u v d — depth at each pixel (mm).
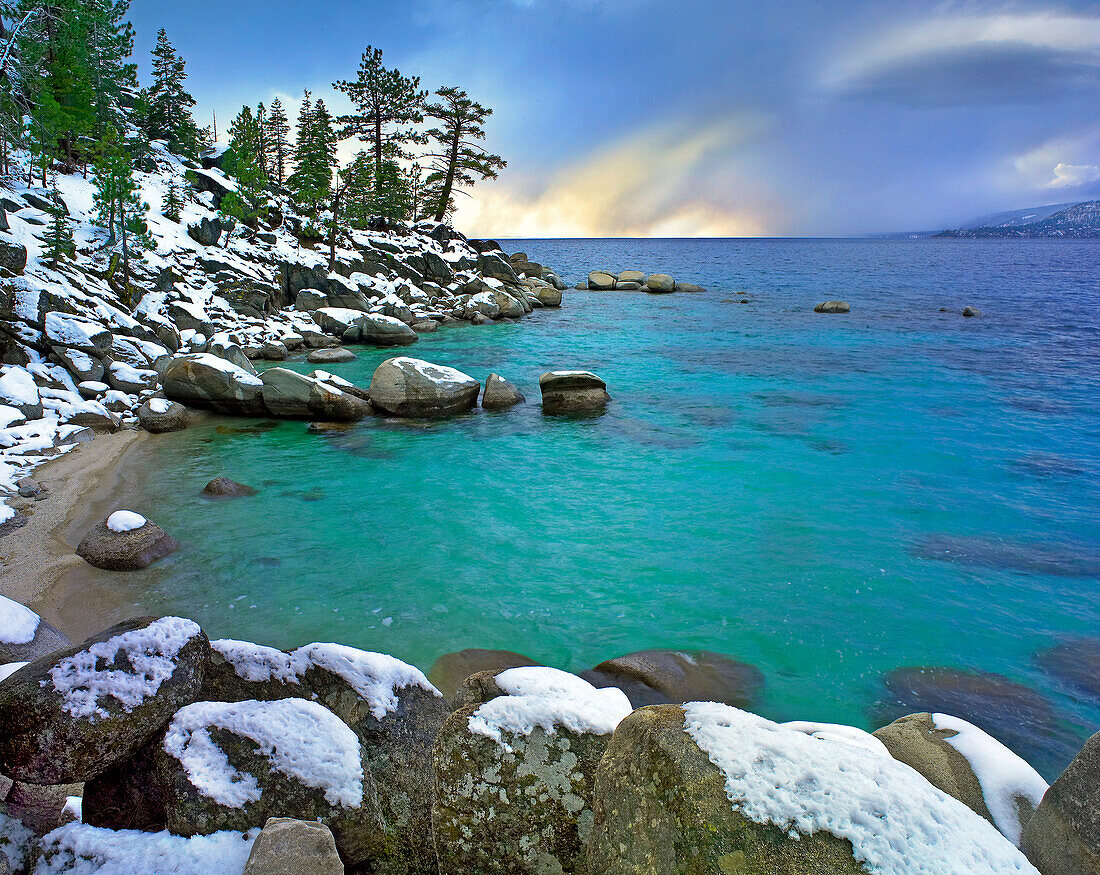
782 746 2338
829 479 15164
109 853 3107
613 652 8562
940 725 4695
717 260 143625
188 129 60469
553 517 13031
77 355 20047
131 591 9656
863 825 2021
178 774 3332
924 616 9523
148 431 18203
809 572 10844
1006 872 1930
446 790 3256
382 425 19734
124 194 29266
